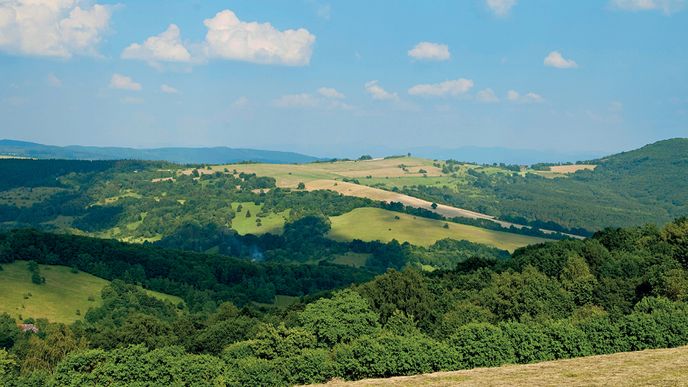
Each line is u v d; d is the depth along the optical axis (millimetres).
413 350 55938
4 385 60875
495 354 55906
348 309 72688
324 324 70750
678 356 49344
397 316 76688
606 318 62062
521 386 42344
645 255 100812
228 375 54281
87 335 108375
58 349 89812
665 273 82250
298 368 55094
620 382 41031
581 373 45281
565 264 103312
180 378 53875
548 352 56844
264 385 53625
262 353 60969
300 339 61406
